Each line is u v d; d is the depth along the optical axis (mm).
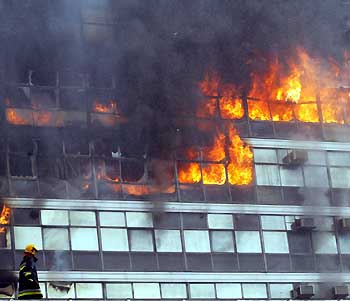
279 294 58750
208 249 58438
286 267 59625
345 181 63281
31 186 56219
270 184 61469
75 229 56156
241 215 60031
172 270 57125
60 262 55031
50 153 57344
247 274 58531
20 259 54312
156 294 56219
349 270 60812
